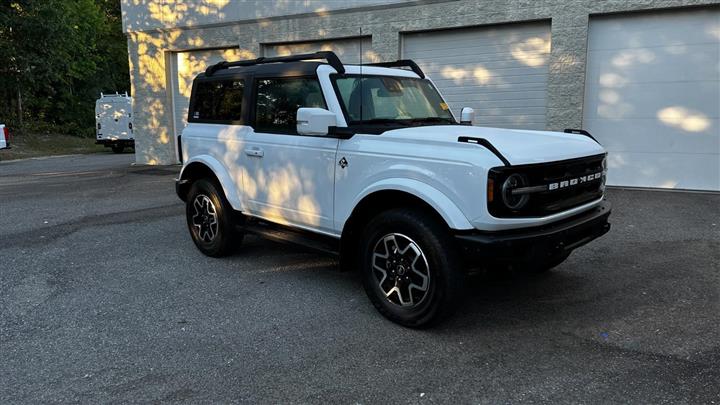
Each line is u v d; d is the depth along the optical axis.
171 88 15.30
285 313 4.39
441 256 3.74
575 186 4.06
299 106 4.90
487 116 10.72
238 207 5.54
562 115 9.85
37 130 32.97
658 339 3.83
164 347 3.80
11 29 26.12
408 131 4.32
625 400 3.06
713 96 8.91
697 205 8.07
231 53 14.07
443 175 3.74
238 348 3.77
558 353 3.64
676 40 9.01
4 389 3.26
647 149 9.49
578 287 4.90
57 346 3.83
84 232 7.25
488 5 10.22
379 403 3.07
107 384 3.31
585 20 9.41
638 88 9.40
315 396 3.15
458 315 4.30
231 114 5.64
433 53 11.13
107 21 40.34
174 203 9.42
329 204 4.59
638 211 7.76
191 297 4.77
